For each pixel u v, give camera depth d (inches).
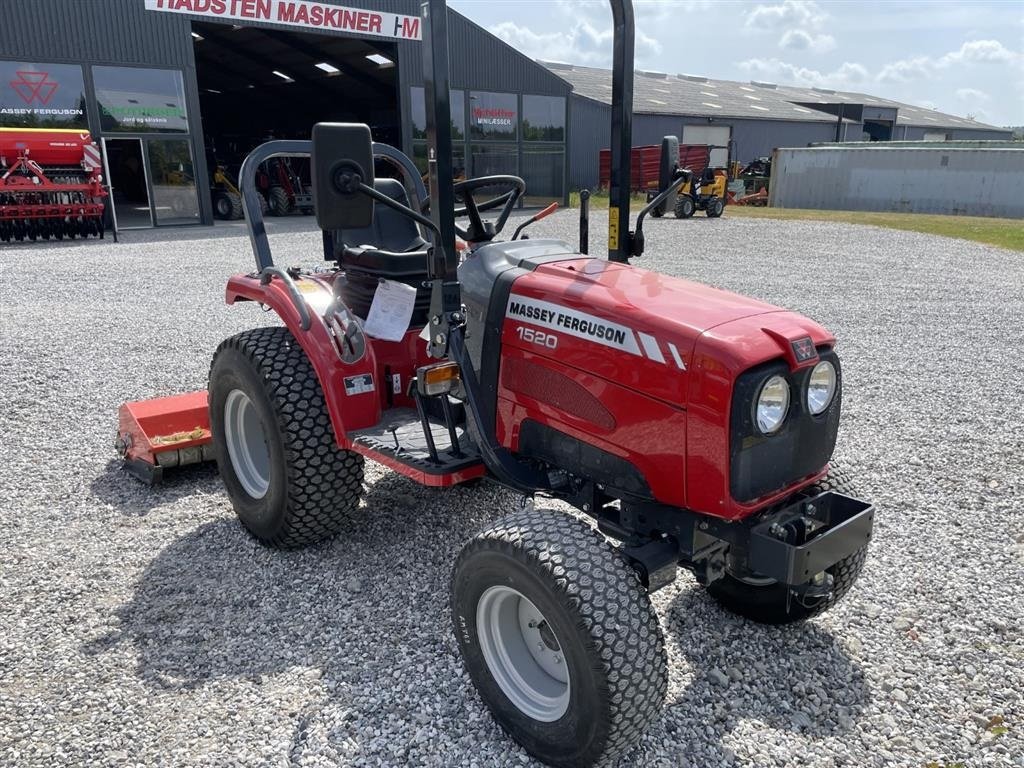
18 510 146.7
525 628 92.7
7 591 120.5
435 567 128.6
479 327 105.3
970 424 196.9
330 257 153.1
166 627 112.4
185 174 644.7
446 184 98.2
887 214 895.7
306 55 829.2
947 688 101.3
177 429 160.4
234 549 134.5
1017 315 331.6
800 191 1068.5
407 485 158.4
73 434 183.5
